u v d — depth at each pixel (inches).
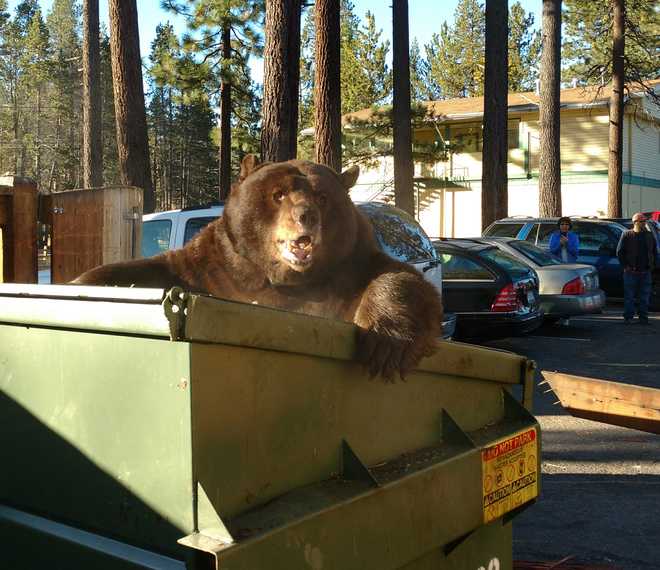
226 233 130.0
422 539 95.0
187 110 2775.6
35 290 83.1
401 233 339.9
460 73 2869.1
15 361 87.9
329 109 658.2
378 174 1530.5
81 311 79.1
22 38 3120.1
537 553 185.0
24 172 2910.9
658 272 694.5
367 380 94.7
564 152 1435.8
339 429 90.3
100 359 79.7
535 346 502.6
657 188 1562.5
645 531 199.0
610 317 641.0
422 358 100.4
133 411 77.2
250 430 78.6
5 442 90.3
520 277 459.2
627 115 1418.6
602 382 170.1
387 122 1318.9
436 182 1547.7
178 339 70.7
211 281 132.3
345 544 83.1
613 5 1166.3
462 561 109.0
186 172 2918.3
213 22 1117.7
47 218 208.7
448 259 467.8
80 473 82.7
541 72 995.3
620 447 279.0
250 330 76.4
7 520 88.8
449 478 100.0
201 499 73.1
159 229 366.9
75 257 205.6
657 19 1402.6
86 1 898.7
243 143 1371.8
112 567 78.7
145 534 77.2
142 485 77.1
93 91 903.1
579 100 1411.2
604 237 723.4
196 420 73.0
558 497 226.8
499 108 926.4
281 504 80.4
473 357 113.1
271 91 505.0
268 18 504.7
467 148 1519.4
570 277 532.1
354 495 85.0
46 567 85.5
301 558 77.4
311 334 84.4
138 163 627.5
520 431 117.2
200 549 69.8
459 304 458.6
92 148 906.7
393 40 949.8
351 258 129.2
